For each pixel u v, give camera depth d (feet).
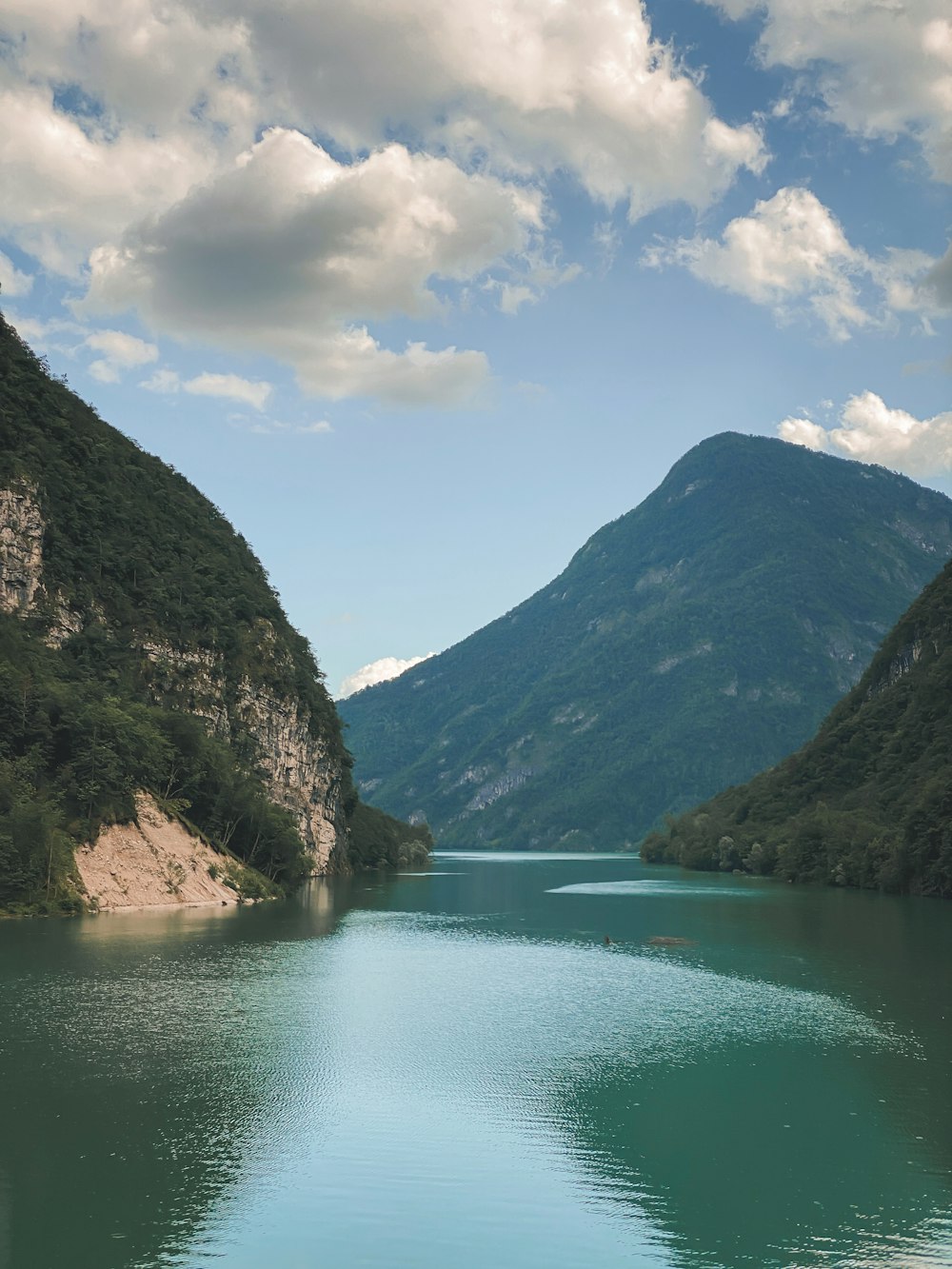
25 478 511.40
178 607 597.93
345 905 486.38
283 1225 126.11
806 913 472.03
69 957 289.53
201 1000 240.94
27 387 606.55
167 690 557.74
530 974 287.28
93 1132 154.81
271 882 504.02
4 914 359.25
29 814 373.20
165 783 470.39
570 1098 174.60
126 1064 188.44
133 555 600.80
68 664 487.61
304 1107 167.63
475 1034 215.72
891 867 613.52
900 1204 134.31
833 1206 134.21
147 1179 138.92
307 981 268.82
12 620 479.82
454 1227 127.03
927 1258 120.98
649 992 262.26
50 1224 125.39
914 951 337.72
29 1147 148.66
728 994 260.42
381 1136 155.94
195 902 422.00
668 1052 203.10
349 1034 213.46
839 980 281.74
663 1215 130.93
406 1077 184.75
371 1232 124.88
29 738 406.00
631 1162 147.23
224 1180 138.72
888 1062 196.24
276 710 653.30
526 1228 126.82
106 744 419.54
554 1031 219.41
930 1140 156.46
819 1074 189.06
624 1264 117.80
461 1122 162.50
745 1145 154.71
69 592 528.63
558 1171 144.05
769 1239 126.31
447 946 341.21
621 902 534.37
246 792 507.71
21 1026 212.84
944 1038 215.10
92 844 401.90
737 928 405.80
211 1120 160.97
